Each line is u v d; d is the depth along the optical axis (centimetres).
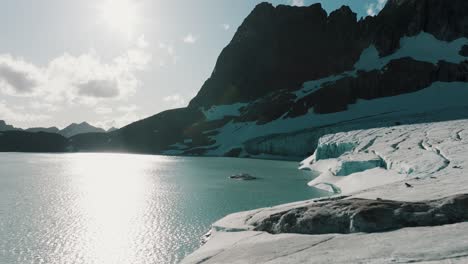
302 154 18038
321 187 7256
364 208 2509
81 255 3253
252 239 2648
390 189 3619
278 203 5666
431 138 7706
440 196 2822
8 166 13050
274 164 14850
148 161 16912
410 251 1706
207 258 2436
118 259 3172
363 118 18488
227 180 8869
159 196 6350
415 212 2384
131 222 4397
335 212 2608
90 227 4156
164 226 4212
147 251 3372
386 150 7388
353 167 7169
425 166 5241
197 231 4003
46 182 8256
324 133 17350
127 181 8625
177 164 14750
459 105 17512
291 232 2658
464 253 1563
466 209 2344
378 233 2205
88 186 7644
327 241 2211
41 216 4659
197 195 6469
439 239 1831
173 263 3084
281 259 1962
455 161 5112
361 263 1658
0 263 3016
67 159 18362
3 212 4844
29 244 3516
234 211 5038
